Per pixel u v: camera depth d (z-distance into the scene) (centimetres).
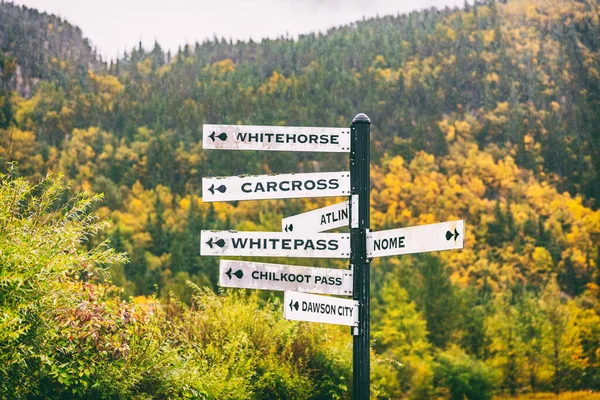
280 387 1045
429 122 17675
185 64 19262
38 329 651
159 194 14138
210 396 830
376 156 16875
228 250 582
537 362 7938
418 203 14812
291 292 570
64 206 704
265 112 18338
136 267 9594
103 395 701
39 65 16738
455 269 11600
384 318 7012
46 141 14812
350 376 1173
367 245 561
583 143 17938
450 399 7150
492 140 18100
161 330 841
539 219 13775
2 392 643
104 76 17850
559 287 12175
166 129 16525
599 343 8575
